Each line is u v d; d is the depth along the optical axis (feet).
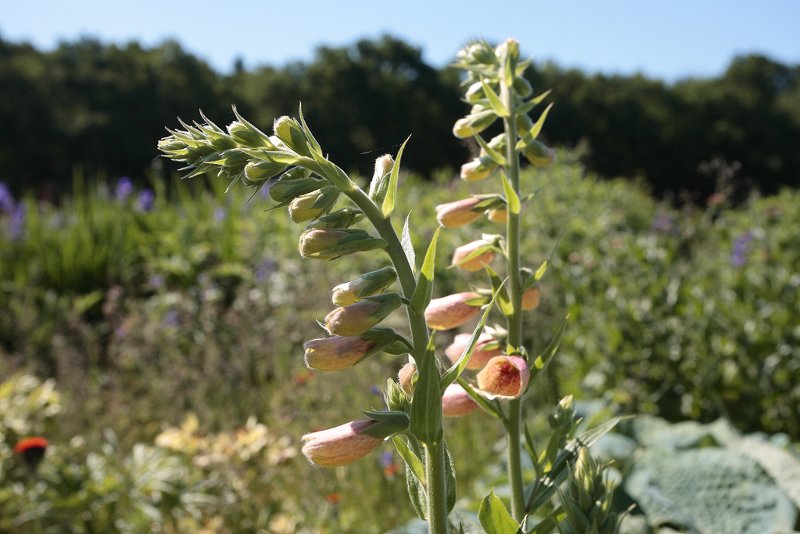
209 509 12.75
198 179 39.42
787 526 9.77
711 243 25.73
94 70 104.99
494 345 6.23
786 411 15.90
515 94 6.67
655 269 18.71
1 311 24.14
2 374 19.11
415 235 22.07
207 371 18.24
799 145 112.98
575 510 5.29
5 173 98.37
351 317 4.51
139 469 12.10
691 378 16.44
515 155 6.49
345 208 4.75
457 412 6.08
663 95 110.52
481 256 6.56
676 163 109.50
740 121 110.42
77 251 28.19
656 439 12.66
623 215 29.12
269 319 21.07
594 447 12.29
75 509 11.57
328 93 101.96
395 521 13.14
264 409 17.71
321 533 12.62
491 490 4.98
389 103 99.35
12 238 28.89
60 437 15.19
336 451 4.58
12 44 113.39
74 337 22.47
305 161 4.60
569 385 17.06
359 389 15.20
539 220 25.67
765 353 16.15
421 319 4.69
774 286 17.56
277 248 26.76
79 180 33.96
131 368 19.69
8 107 98.94
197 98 105.81
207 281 25.14
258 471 13.14
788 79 126.00
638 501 10.30
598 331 17.28
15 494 11.97
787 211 31.58
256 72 113.70
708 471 10.54
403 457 4.91
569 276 20.16
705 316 16.67
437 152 99.55
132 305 22.20
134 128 103.65
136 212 31.81
